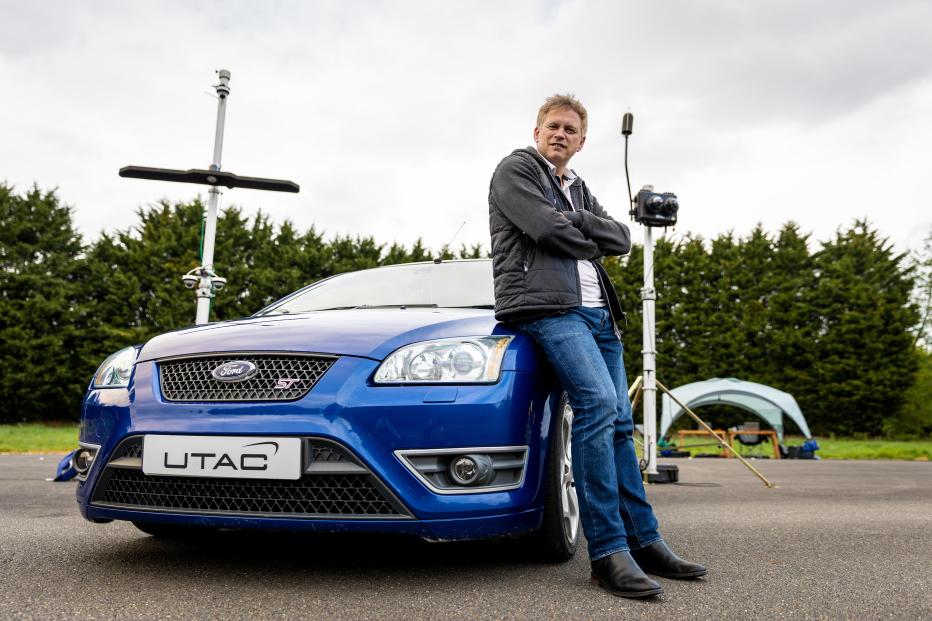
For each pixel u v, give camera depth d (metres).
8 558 2.34
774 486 5.69
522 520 2.12
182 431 2.06
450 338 2.15
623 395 2.35
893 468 8.98
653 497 4.68
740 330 25.88
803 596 1.98
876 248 27.62
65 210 26.11
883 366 24.69
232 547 2.58
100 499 2.23
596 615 1.76
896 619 1.77
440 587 2.02
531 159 2.26
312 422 1.98
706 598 1.95
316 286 3.53
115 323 24.89
